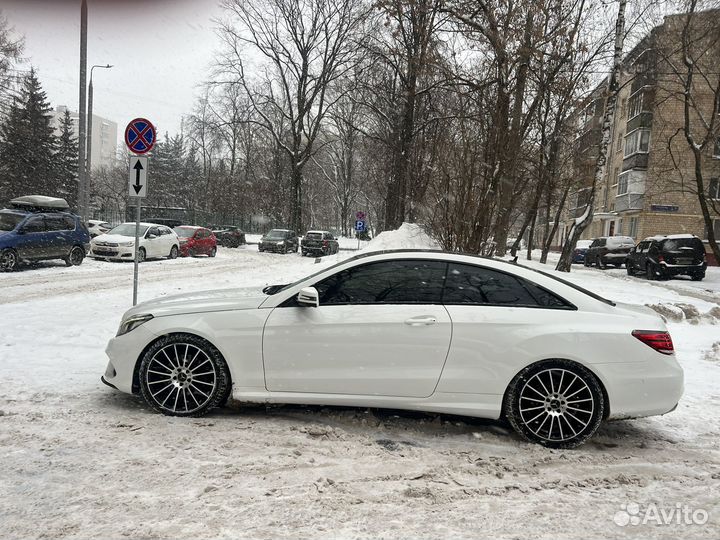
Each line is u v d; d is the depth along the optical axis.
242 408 4.40
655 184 30.19
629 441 4.06
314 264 18.48
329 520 2.70
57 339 6.72
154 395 4.13
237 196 54.81
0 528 2.49
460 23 17.14
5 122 41.59
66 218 16.52
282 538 2.51
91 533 2.48
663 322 4.07
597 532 2.69
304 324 4.00
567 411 3.82
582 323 3.87
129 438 3.65
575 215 53.16
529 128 21.59
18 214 15.21
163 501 2.80
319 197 71.44
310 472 3.25
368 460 3.48
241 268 18.78
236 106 43.84
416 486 3.12
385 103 29.66
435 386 3.89
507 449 3.78
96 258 19.52
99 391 4.68
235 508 2.77
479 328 3.88
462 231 12.80
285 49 37.72
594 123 33.28
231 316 4.09
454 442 3.88
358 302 4.06
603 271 27.16
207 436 3.75
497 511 2.88
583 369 3.81
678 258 21.91
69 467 3.16
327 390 3.99
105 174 73.19
